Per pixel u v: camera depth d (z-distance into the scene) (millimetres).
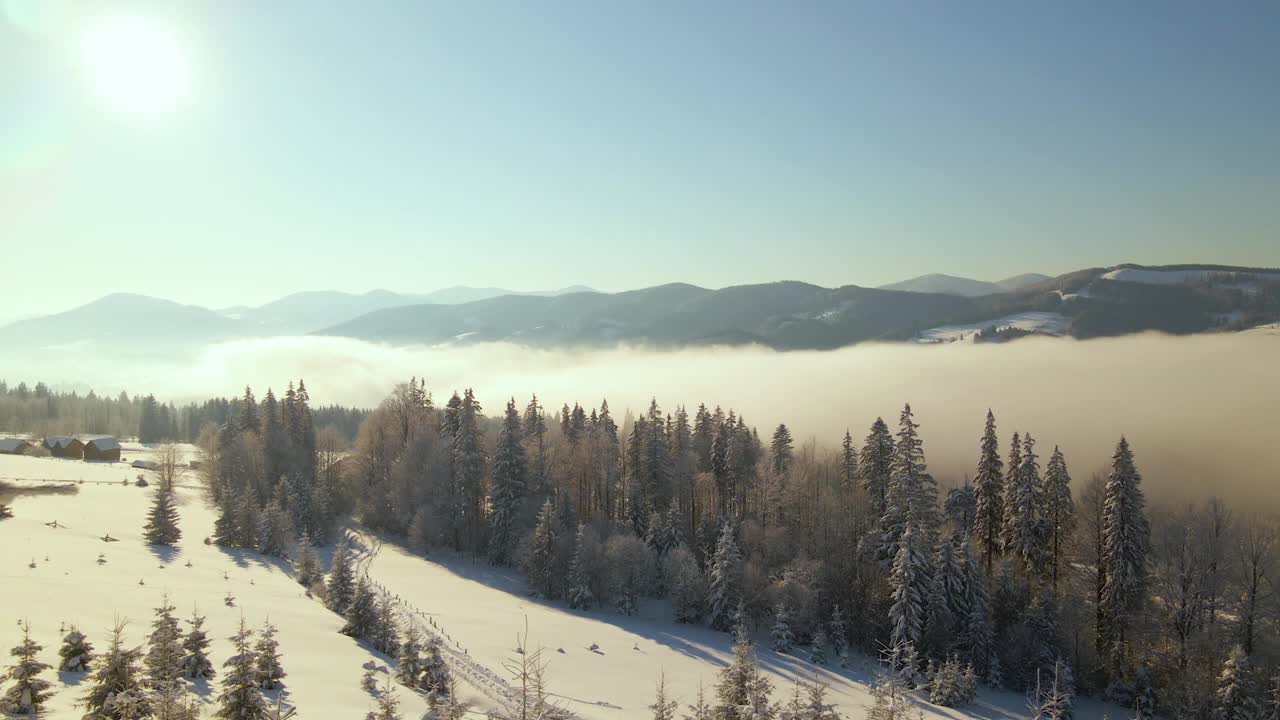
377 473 106438
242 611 46656
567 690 48781
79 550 61406
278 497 89312
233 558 70438
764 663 61938
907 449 70500
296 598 56938
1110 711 58844
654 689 51406
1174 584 67000
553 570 76562
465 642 56812
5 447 144625
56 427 187250
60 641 36250
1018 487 69812
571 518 88125
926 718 51344
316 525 89000
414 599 68875
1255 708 51531
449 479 92688
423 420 112688
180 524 84312
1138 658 61406
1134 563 62156
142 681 27969
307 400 111500
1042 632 61438
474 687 46125
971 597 63250
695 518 94438
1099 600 64812
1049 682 58500
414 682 41469
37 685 26781
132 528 77000
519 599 74250
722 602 70562
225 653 39344
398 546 91125
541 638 60875
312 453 108938
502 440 89812
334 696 35406
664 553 82500
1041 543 69125
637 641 63875
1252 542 63250
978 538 75812
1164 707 57938
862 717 50375
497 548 86500
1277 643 59156
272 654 35688
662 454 92812
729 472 95438
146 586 51719
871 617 68250
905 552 62844
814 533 82000
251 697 27328
